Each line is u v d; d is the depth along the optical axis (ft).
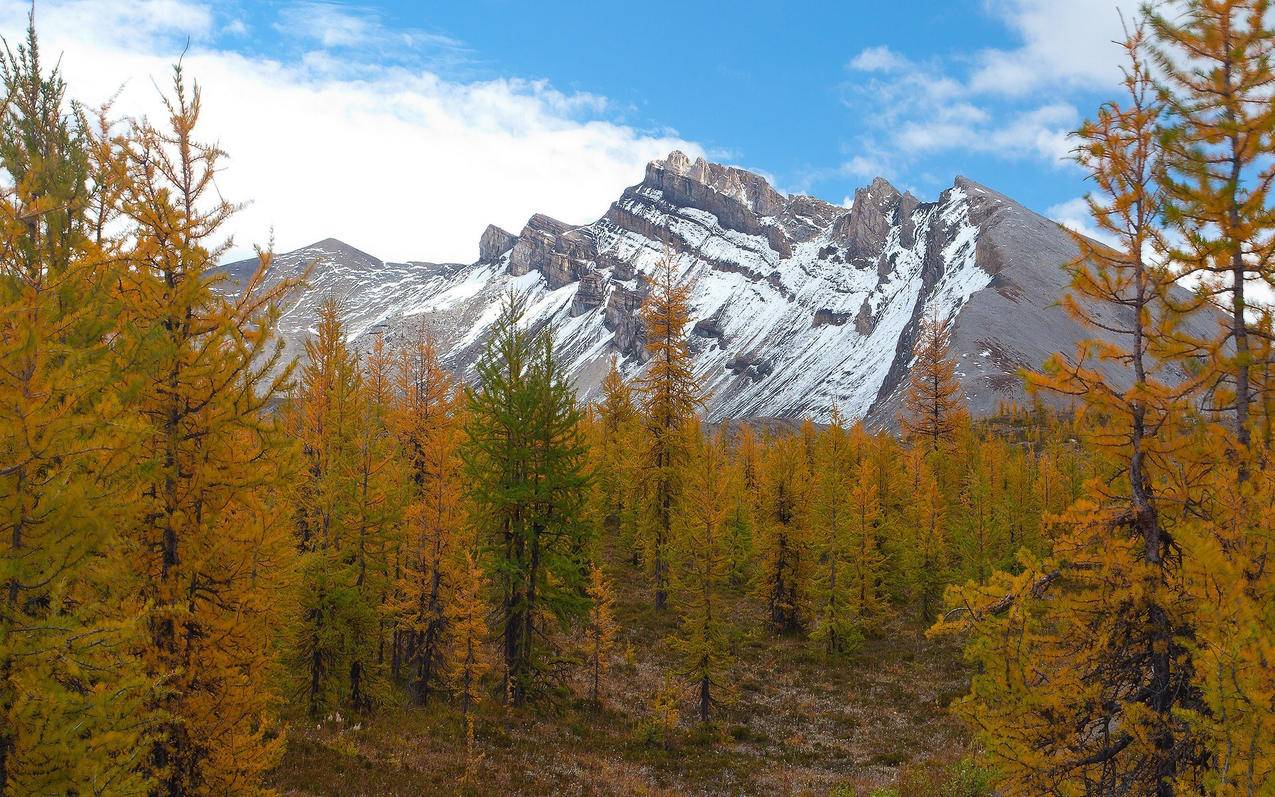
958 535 123.24
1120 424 32.37
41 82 38.52
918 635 123.03
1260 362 28.17
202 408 33.81
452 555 78.95
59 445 21.77
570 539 84.02
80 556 22.72
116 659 23.84
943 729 85.10
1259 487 26.71
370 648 75.56
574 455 81.35
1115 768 29.71
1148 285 31.24
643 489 125.49
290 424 78.28
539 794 59.52
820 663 111.45
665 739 79.30
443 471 80.64
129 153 34.04
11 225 24.16
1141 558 31.94
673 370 121.60
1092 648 31.22
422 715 74.84
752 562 151.53
